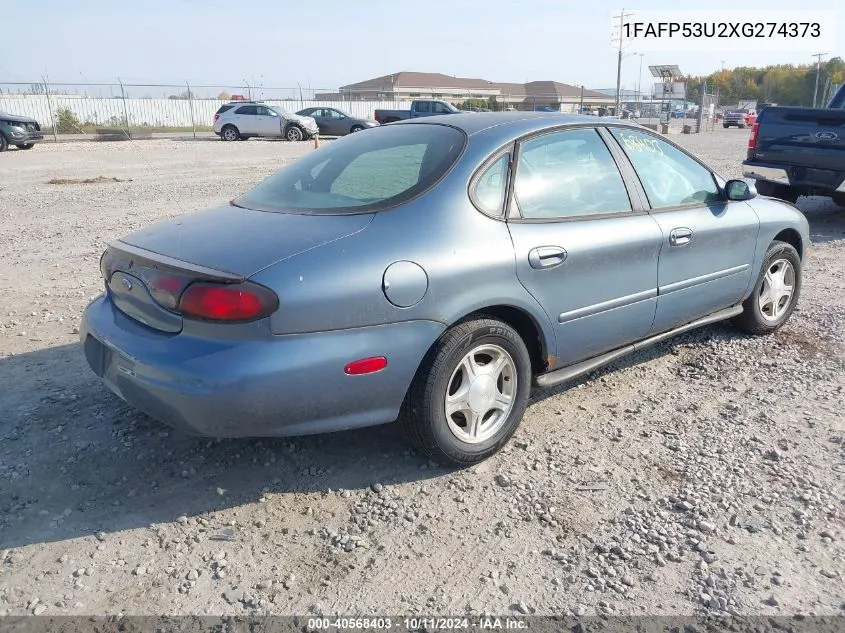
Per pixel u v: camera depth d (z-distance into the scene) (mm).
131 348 2957
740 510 3076
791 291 5301
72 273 6816
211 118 38344
